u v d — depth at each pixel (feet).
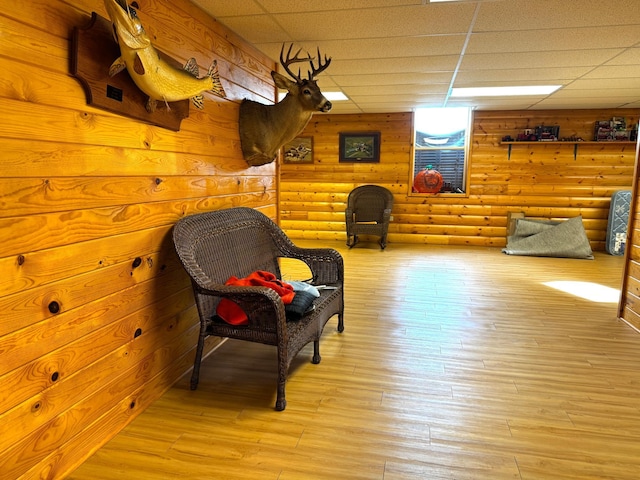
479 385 7.77
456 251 20.63
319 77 14.19
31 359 4.75
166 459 5.75
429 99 18.25
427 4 8.16
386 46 10.74
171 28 7.20
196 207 8.16
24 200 4.55
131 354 6.53
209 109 8.50
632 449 6.04
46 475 5.06
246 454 5.87
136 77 5.72
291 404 7.11
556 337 10.00
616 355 9.05
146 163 6.60
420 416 6.79
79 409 5.52
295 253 10.08
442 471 5.57
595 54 11.34
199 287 6.97
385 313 11.62
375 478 5.44
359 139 22.61
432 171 21.95
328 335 10.06
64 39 5.00
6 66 4.30
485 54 11.46
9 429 4.53
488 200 21.84
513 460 5.79
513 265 17.60
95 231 5.61
